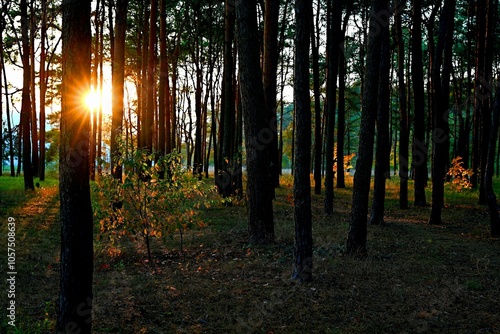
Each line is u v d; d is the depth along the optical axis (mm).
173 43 26297
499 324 4902
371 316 5074
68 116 3416
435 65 11836
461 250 8562
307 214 6180
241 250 8203
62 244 3566
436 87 11867
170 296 5617
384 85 10922
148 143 18812
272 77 12445
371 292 5891
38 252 7809
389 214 13922
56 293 5656
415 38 14086
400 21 15773
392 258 7793
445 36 12250
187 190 7645
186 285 6074
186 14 22078
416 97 14711
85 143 3504
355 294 5770
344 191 20656
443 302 5523
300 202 6145
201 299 5535
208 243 8797
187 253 8047
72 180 3477
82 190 3512
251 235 8812
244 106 8797
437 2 15492
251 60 8695
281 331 4645
